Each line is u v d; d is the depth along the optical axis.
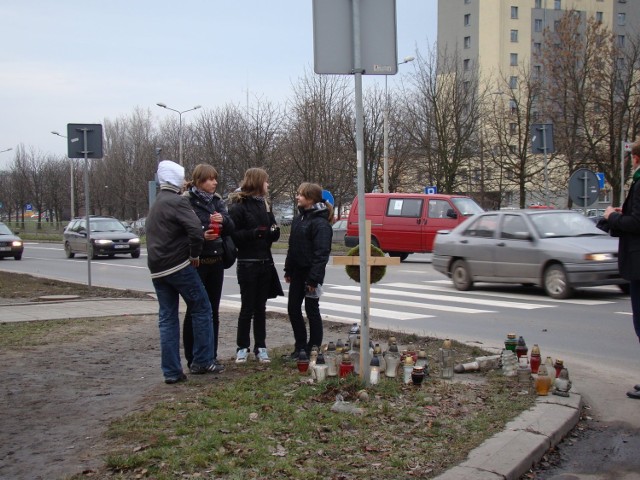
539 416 5.30
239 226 7.13
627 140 37.03
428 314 11.98
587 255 13.14
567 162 38.94
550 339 9.50
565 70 38.66
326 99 38.31
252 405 5.48
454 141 39.50
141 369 7.02
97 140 15.59
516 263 14.32
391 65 5.74
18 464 4.32
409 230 23.53
